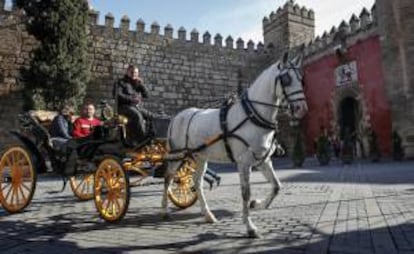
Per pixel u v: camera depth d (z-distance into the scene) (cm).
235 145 590
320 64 3112
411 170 1549
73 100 2186
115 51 2855
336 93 2936
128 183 633
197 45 3197
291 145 3177
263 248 467
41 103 2108
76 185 997
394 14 2547
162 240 521
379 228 556
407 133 2416
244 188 562
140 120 728
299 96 548
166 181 704
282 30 3569
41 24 2139
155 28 3034
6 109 2381
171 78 3034
